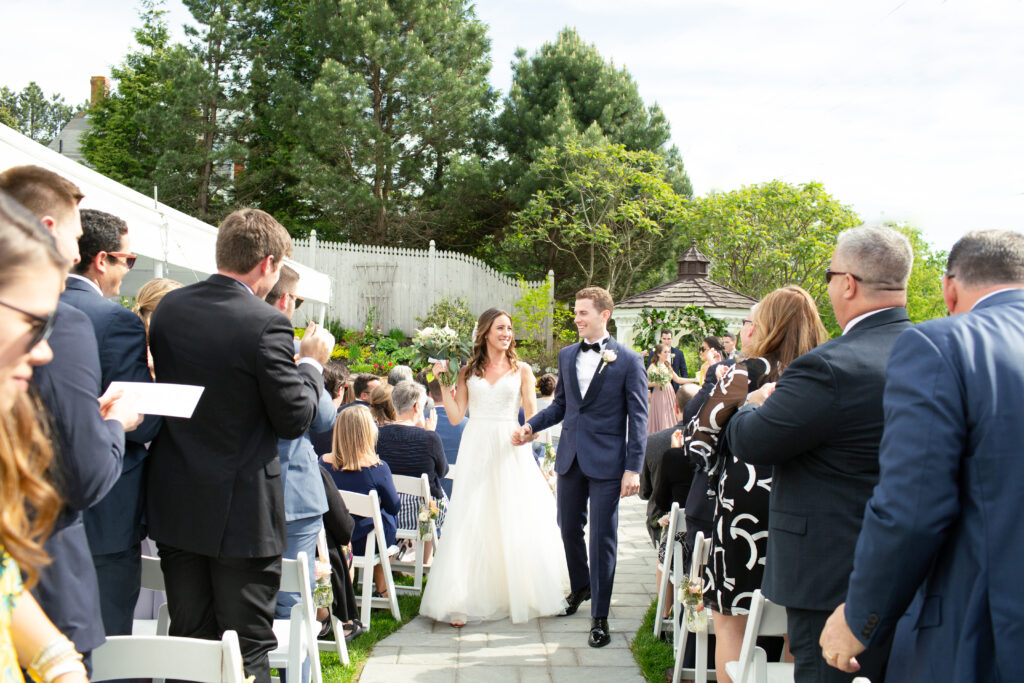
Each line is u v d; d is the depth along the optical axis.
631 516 8.55
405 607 5.20
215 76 24.20
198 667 2.01
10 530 1.25
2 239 1.14
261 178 24.67
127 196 6.39
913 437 1.83
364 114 23.11
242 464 2.65
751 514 3.04
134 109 26.58
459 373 5.24
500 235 26.53
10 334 1.15
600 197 23.70
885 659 2.31
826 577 2.35
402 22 23.89
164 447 2.66
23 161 4.94
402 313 21.56
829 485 2.38
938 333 1.91
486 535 5.04
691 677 3.90
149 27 27.66
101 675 2.04
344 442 4.88
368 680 3.98
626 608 5.34
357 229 24.59
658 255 26.31
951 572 1.84
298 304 3.69
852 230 2.54
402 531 5.39
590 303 4.95
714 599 3.16
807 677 2.41
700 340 13.42
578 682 3.99
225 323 2.66
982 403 1.81
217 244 2.83
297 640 3.07
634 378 4.81
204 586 2.70
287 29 25.09
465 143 24.84
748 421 2.52
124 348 2.55
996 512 1.76
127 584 2.65
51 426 1.91
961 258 2.10
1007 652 1.71
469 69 24.78
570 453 4.93
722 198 22.66
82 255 2.65
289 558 3.50
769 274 22.61
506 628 4.86
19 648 1.48
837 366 2.34
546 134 24.92
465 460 5.14
